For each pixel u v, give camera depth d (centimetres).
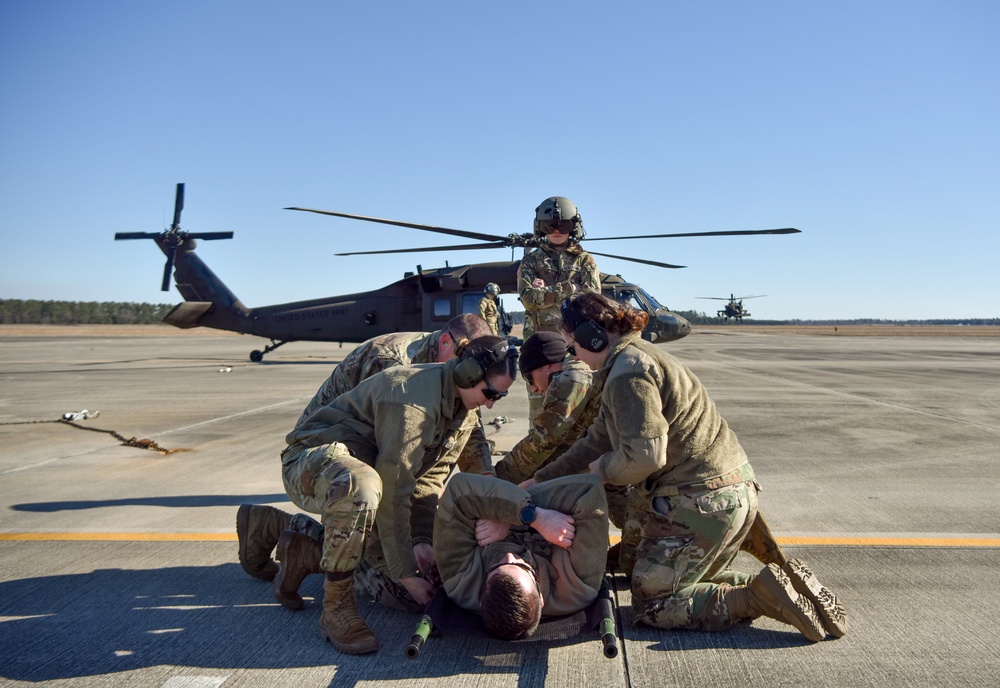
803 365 1712
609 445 281
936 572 320
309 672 233
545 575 249
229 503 457
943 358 2084
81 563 345
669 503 259
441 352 307
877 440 661
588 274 512
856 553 345
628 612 283
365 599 304
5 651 250
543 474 289
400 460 254
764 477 510
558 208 501
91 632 266
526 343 311
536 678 228
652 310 1689
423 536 290
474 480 253
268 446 657
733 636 259
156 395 1107
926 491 470
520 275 514
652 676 228
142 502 459
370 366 317
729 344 3128
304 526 281
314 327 1959
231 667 237
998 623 266
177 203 2170
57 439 704
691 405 256
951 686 220
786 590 247
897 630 260
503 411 873
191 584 317
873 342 3684
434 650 250
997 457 582
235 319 2083
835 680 224
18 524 411
